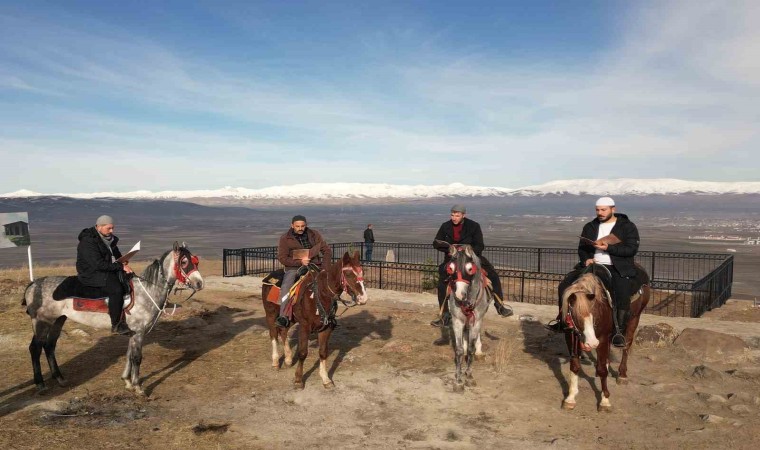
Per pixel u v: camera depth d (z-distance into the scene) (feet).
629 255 24.31
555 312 41.06
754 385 25.50
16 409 22.41
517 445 19.44
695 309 48.01
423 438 20.16
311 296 25.21
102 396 24.31
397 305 46.80
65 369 28.30
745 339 32.17
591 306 20.65
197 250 275.80
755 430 20.33
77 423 21.22
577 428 20.94
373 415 22.52
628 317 24.71
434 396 24.58
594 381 26.32
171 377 27.43
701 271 113.50
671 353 30.55
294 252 26.84
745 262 202.49
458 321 25.71
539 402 23.76
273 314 28.91
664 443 19.44
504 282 65.41
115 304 23.95
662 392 24.68
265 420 21.94
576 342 22.36
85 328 37.24
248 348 33.09
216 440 19.86
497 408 23.15
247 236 440.04
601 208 25.22
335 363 29.86
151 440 19.76
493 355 31.12
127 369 25.23
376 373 27.96
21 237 50.21
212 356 31.30
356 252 24.22
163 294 25.13
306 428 21.13
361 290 23.59
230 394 25.00
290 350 31.17
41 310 24.59
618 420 21.67
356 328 38.47
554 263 130.72
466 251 24.45
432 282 59.57
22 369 28.09
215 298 51.70
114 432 20.39
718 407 22.80
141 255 211.20
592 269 24.38
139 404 23.57
